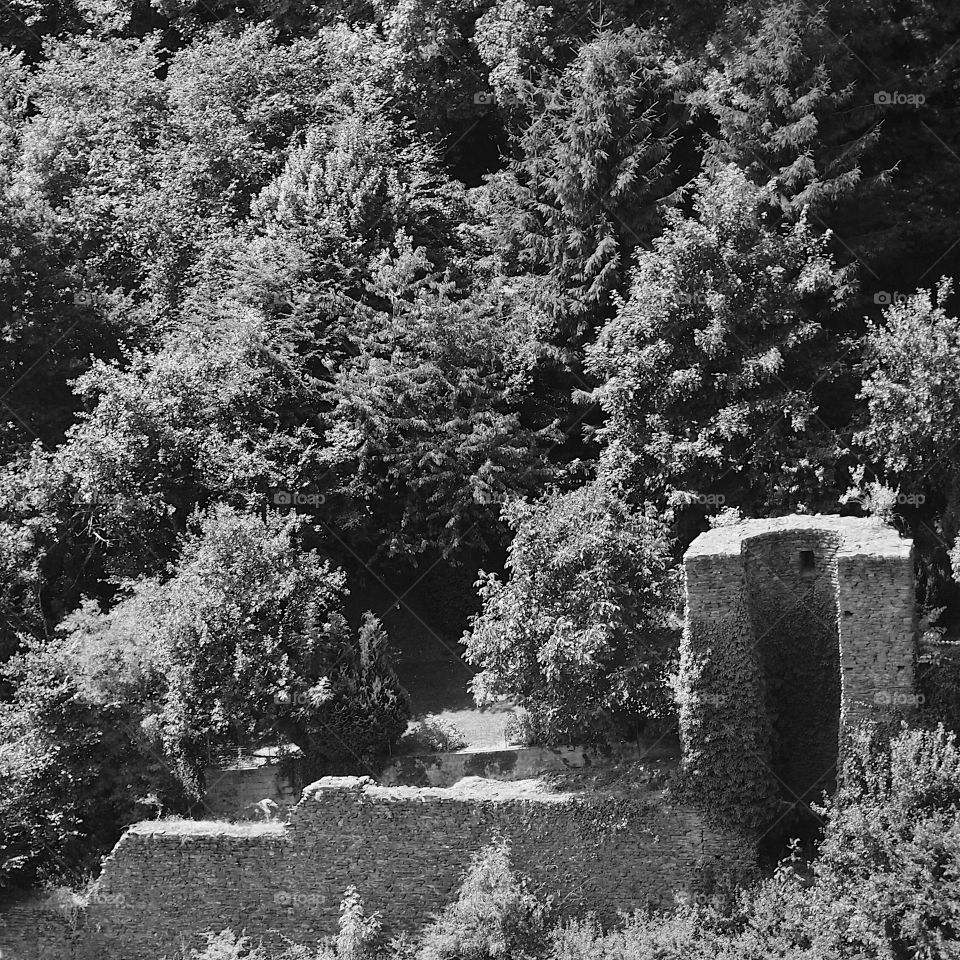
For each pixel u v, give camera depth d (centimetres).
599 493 4003
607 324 4512
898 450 4200
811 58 4578
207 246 5125
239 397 4628
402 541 4616
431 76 5572
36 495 4566
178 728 3991
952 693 3662
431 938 3738
